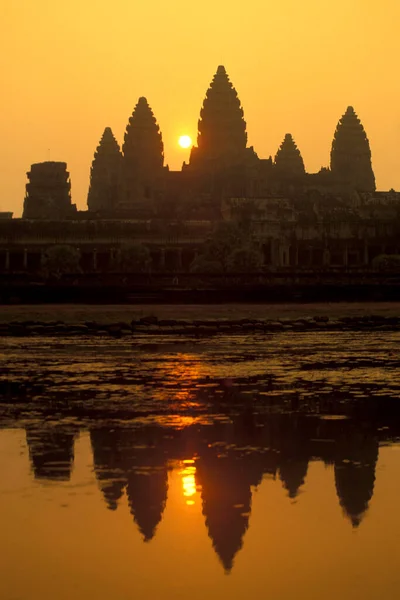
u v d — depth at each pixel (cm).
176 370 6431
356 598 2248
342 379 5875
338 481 3155
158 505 2902
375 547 2553
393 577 2369
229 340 9406
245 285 17638
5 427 4122
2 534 2647
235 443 3753
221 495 2995
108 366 6712
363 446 3700
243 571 2402
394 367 6638
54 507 2878
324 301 17050
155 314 13375
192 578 2362
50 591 2294
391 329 11288
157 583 2339
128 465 3375
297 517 2783
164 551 2533
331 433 3972
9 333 10344
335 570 2405
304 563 2452
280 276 19412
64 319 12531
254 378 5938
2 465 3378
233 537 2622
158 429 4062
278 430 4053
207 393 5222
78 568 2420
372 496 2983
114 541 2591
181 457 3491
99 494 3006
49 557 2497
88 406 4728
